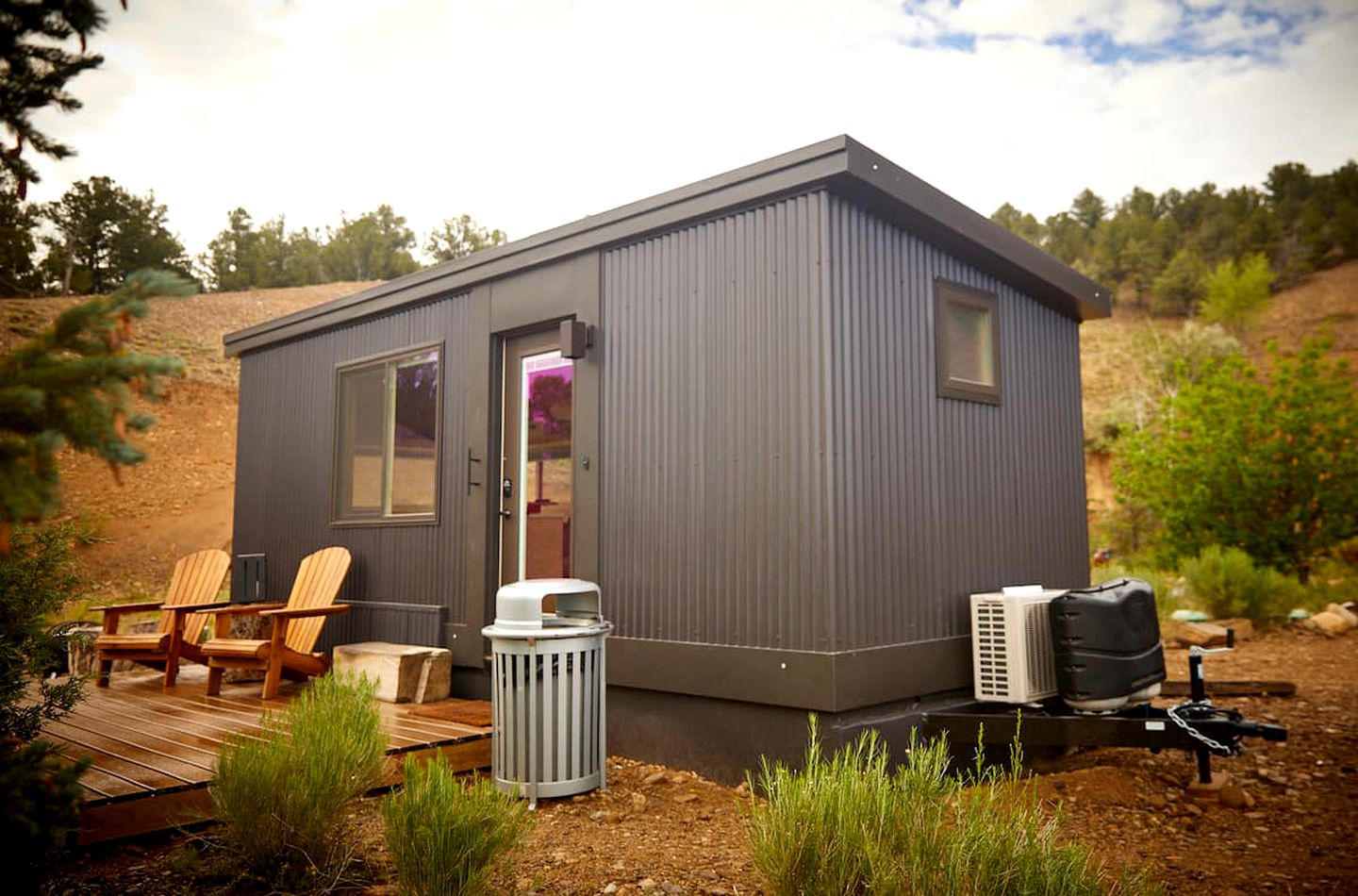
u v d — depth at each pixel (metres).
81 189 28.03
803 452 4.05
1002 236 5.03
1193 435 11.35
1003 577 5.05
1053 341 5.88
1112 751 4.95
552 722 3.80
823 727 3.89
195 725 4.52
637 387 4.84
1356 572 11.02
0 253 11.12
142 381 1.66
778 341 4.20
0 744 1.99
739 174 4.34
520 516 5.62
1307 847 3.38
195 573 6.85
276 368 7.70
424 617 5.87
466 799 2.69
